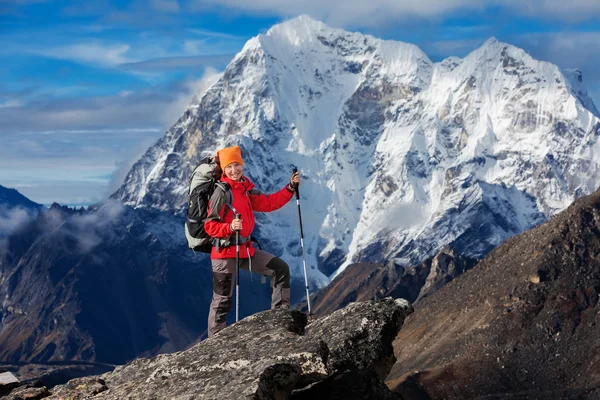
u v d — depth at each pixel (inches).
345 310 586.9
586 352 7396.7
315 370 494.0
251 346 527.2
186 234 652.1
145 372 569.0
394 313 572.4
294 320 574.6
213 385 474.3
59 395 558.6
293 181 701.9
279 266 657.6
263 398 443.2
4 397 617.6
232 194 640.4
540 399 6801.2
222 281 648.4
